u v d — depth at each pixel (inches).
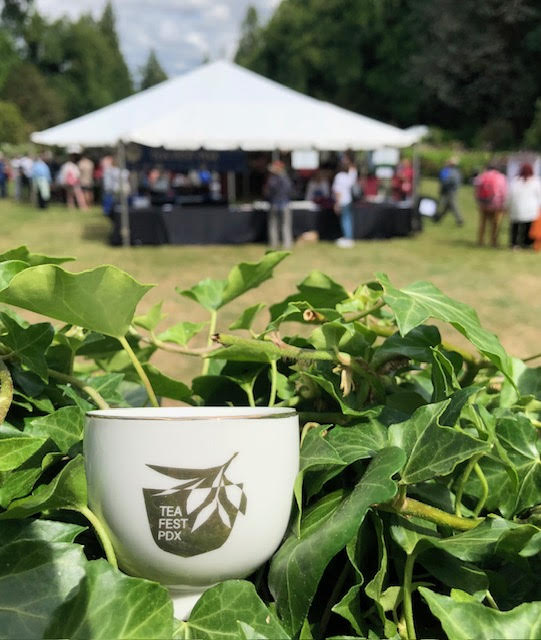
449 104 1145.4
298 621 18.3
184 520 18.1
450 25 1078.4
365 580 21.5
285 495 19.5
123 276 21.4
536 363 181.0
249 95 436.5
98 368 36.7
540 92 1067.9
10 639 17.4
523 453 25.0
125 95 2396.7
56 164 759.1
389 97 1371.8
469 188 911.0
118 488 18.3
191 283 311.9
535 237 400.5
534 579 21.6
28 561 18.4
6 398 22.5
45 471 22.9
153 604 17.9
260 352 25.3
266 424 18.9
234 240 440.5
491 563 22.6
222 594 18.7
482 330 24.7
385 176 549.0
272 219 427.2
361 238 458.6
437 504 23.6
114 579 18.1
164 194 531.5
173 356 185.6
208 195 533.3
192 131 398.3
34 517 21.7
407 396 26.3
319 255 395.5
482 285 303.6
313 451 22.0
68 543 18.8
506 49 1072.2
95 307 22.2
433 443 21.1
